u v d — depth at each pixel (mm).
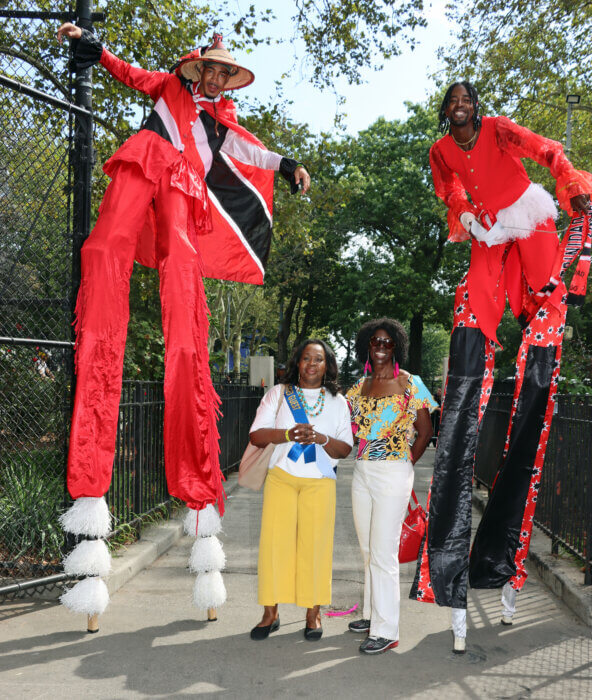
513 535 4266
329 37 10938
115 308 4121
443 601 3945
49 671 3582
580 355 10094
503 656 3896
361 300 33281
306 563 4043
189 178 4387
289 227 14359
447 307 32406
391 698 3320
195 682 3479
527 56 14375
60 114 5379
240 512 8461
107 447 4133
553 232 4137
